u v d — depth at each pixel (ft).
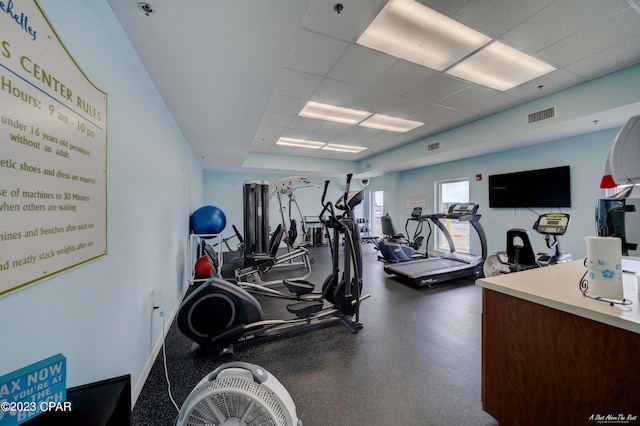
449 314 9.66
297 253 15.25
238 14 4.93
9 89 2.21
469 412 4.98
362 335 8.05
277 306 10.80
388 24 6.97
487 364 4.36
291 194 16.85
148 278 6.40
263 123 14.98
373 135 17.49
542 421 3.64
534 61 8.86
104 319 4.09
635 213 4.69
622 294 3.19
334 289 8.95
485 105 12.54
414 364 6.52
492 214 17.12
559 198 13.61
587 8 6.41
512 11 6.53
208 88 7.80
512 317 4.00
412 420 4.79
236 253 23.68
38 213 2.59
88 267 3.63
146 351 6.15
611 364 2.97
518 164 15.61
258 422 3.31
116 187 4.58
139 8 4.65
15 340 2.37
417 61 8.74
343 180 30.60
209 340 6.81
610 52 8.31
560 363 3.43
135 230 5.50
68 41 3.18
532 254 9.87
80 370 3.42
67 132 3.06
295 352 7.09
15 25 2.27
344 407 5.11
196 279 13.53
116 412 3.06
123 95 4.98
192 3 4.61
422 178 22.66
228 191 25.22
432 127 15.92
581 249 13.01
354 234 8.82
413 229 23.61
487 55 8.46
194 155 17.03
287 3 4.72
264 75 7.16
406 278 13.57
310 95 11.28
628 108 9.48
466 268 14.10
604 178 5.40
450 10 6.48
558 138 13.47
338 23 6.84
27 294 2.51
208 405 3.33
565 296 3.53
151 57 6.14
